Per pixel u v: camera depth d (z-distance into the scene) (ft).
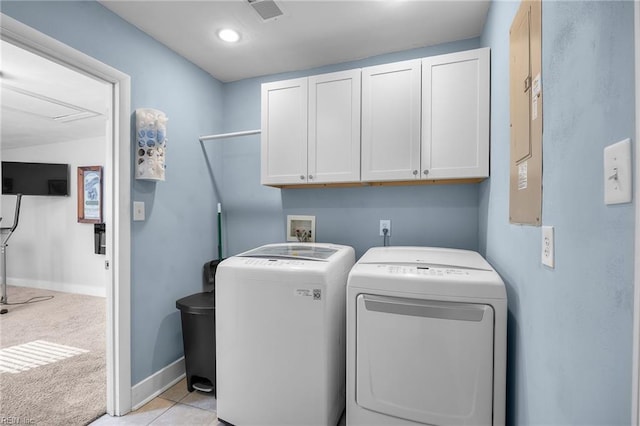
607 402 1.99
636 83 1.63
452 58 5.75
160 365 6.73
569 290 2.49
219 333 5.39
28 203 15.75
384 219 7.52
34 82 8.19
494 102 5.20
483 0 5.57
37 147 15.71
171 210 7.12
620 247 1.85
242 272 5.20
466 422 3.99
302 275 4.89
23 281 15.94
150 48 6.61
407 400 4.20
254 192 8.70
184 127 7.54
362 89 6.37
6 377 7.18
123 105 5.90
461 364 3.98
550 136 2.83
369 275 4.39
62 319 11.18
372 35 6.73
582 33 2.27
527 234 3.49
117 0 5.47
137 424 5.60
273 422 5.08
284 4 5.72
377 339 4.32
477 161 5.60
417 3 5.70
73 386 6.77
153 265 6.60
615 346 1.91
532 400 3.34
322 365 4.82
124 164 5.91
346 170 6.46
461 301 3.98
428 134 5.89
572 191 2.43
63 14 4.93
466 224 6.92
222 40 6.86
